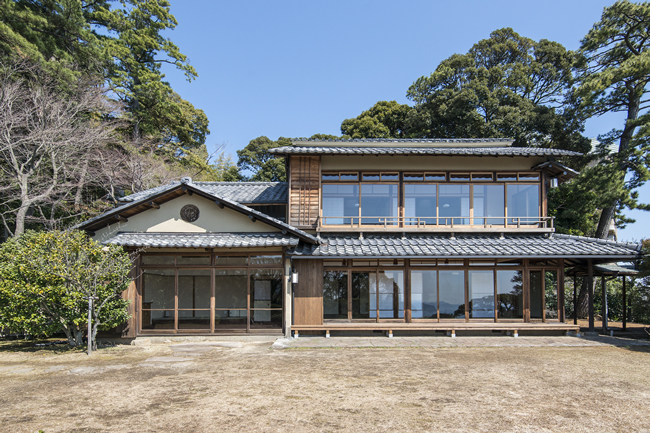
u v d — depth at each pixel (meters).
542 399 6.46
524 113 25.92
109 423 5.38
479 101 27.27
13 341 12.34
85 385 7.27
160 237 12.19
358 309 12.89
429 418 5.56
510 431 5.13
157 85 26.36
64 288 9.87
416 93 31.73
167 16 28.61
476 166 14.16
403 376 7.87
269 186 16.88
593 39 18.83
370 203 13.99
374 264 13.03
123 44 26.08
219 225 12.71
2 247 11.83
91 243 10.54
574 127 24.42
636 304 13.14
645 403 6.30
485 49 30.02
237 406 6.06
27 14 18.06
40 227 19.42
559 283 13.16
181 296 12.42
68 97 20.19
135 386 7.19
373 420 5.48
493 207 14.05
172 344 11.67
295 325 12.46
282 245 11.84
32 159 18.50
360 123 32.28
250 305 12.43
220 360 9.46
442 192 14.06
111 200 24.22
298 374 8.04
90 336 10.09
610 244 12.80
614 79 17.28
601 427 5.30
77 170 20.69
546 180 14.36
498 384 7.31
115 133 23.52
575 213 19.83
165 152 30.14
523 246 12.78
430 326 12.46
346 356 9.88
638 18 17.83
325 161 14.11
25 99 19.23
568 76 26.64
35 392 6.84
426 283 13.02
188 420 5.48
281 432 5.05
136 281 12.19
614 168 17.06
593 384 7.36
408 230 13.69
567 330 12.91
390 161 14.11
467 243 13.10
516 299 13.08
